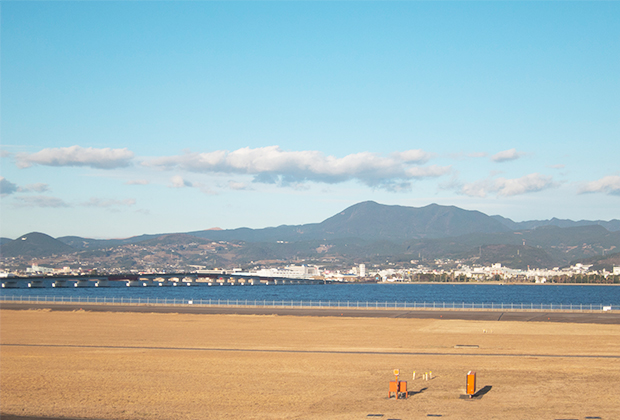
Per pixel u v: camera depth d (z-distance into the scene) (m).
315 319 115.12
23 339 83.88
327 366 62.25
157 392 50.94
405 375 57.78
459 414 43.66
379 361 65.12
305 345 77.56
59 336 87.38
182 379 55.88
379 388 52.31
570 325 102.19
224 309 143.38
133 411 45.22
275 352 71.38
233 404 47.06
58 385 53.50
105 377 56.78
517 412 44.06
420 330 94.94
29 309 141.50
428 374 57.09
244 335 88.50
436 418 42.66
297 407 46.06
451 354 69.75
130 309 142.75
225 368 61.12
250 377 56.78
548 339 82.94
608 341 80.56
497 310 137.38
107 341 81.69
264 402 47.62
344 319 115.12
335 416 43.56
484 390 51.28
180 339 83.81
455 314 127.31
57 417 43.75
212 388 52.31
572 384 53.16
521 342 79.94
